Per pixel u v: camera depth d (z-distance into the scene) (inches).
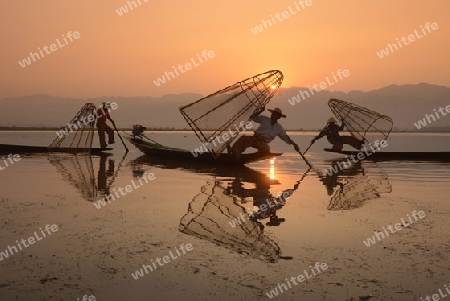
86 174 439.2
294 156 740.0
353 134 720.3
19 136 2126.0
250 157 498.6
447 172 483.5
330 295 131.3
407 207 269.9
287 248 179.3
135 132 775.7
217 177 419.2
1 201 283.1
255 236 198.5
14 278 144.1
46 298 127.7
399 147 1182.3
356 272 151.3
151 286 137.5
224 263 160.2
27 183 371.2
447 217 240.4
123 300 126.7
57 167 511.8
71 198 296.0
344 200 293.7
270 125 493.0
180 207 265.6
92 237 195.0
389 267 156.7
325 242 188.5
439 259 166.1
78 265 157.2
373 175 450.9
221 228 213.2
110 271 151.2
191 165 542.6
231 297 129.0
